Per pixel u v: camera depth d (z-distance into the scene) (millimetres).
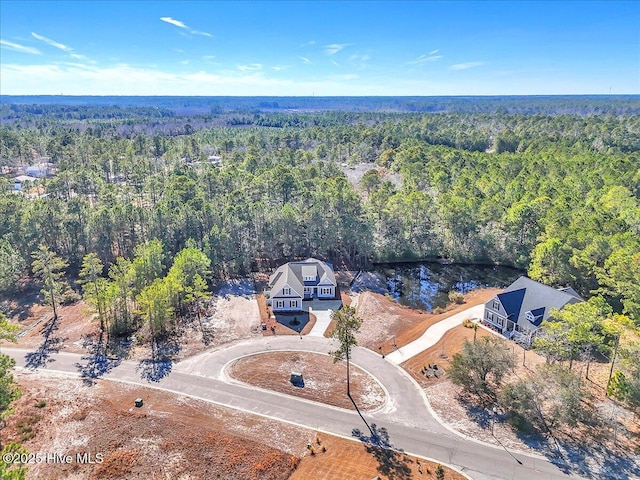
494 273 72312
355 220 74438
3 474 21844
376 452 32312
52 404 37250
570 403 33344
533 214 74062
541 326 44281
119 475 29969
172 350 46781
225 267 69375
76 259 69688
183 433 34000
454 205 76250
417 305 60656
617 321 40719
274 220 73625
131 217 72062
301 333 51094
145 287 51688
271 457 31578
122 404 37406
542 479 29812
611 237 58750
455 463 31266
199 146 162125
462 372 37906
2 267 58406
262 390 39781
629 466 30891
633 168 106562
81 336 49719
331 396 39062
